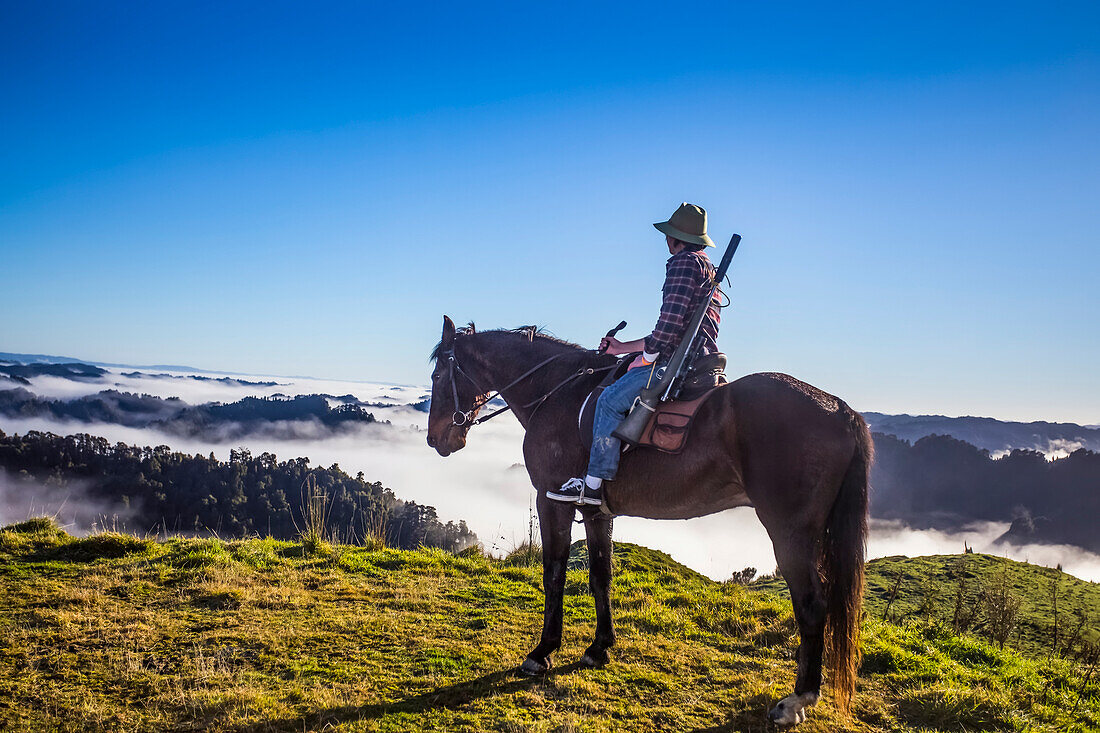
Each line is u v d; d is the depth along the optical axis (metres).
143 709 4.39
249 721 4.22
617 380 5.06
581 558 9.67
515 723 4.25
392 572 8.01
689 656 5.66
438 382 6.39
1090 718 5.08
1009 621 8.63
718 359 4.95
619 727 4.38
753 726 4.48
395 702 4.57
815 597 4.21
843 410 4.35
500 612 6.64
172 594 6.63
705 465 4.55
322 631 5.82
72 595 6.38
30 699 4.49
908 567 12.37
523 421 5.90
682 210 5.17
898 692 5.23
